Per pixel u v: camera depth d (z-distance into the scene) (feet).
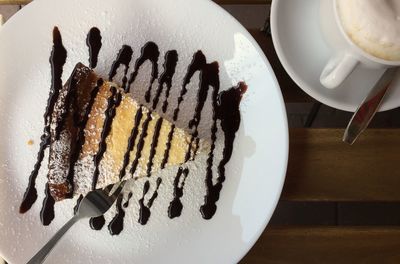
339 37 0.87
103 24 1.06
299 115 1.34
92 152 1.08
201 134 1.06
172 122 1.07
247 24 1.21
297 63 0.99
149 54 1.07
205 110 1.06
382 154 1.05
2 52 1.05
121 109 1.08
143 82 1.08
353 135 1.01
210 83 1.06
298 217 1.36
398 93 0.97
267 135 1.01
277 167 0.99
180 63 1.07
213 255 1.02
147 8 1.04
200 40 1.05
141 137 1.07
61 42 1.07
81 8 1.05
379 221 1.37
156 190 1.06
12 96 1.07
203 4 1.02
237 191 1.03
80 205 1.05
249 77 1.03
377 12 0.81
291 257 1.05
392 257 1.05
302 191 1.05
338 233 1.05
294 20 0.99
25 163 1.07
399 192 1.04
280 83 1.10
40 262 1.00
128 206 1.06
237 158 1.04
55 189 1.06
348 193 1.05
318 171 1.05
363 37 0.83
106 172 1.08
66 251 1.04
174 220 1.05
